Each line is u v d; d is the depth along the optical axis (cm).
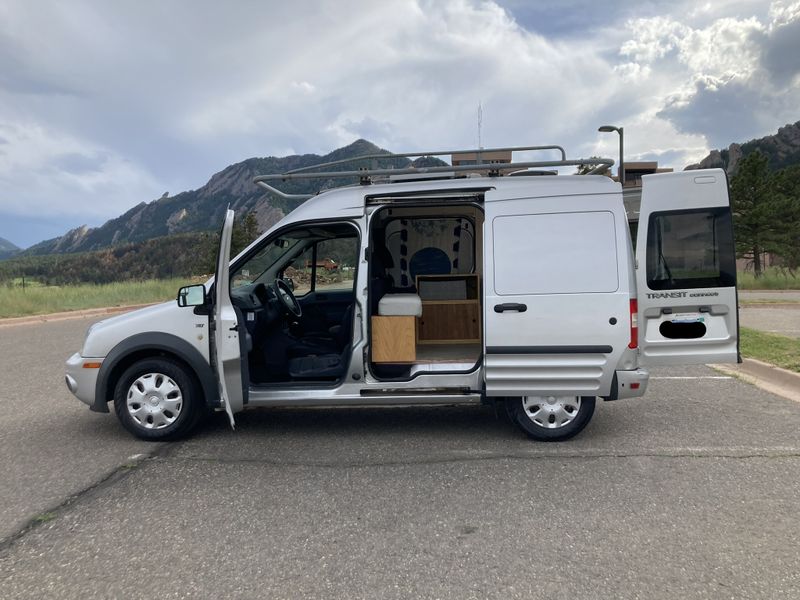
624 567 312
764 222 3366
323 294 695
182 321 523
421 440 537
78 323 1616
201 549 338
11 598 291
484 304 505
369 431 568
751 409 624
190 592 294
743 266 3709
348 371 525
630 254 504
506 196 514
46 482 444
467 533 353
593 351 498
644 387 501
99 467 474
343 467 469
